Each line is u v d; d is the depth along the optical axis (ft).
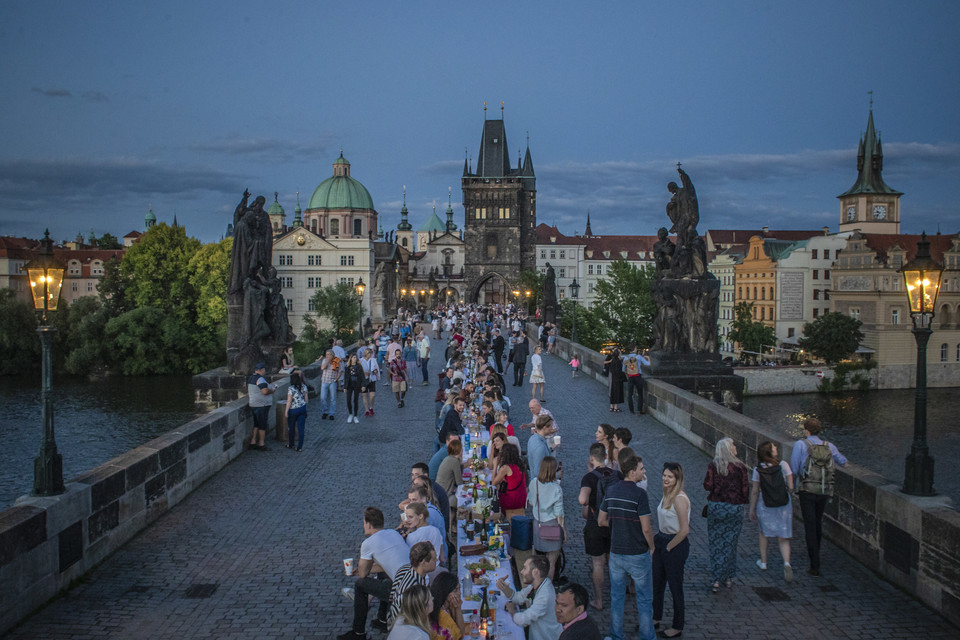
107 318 354.54
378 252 531.50
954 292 360.28
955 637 35.96
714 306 98.43
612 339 304.91
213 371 95.76
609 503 35.50
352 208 625.41
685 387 97.09
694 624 37.47
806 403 306.76
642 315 306.14
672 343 98.27
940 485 185.88
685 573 43.98
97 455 197.36
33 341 347.36
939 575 38.11
